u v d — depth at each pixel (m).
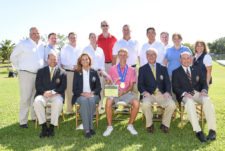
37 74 6.76
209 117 6.03
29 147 5.56
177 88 6.59
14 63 6.99
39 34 6.95
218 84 18.41
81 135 6.33
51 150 5.38
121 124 7.19
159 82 6.71
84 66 6.70
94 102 6.38
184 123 7.21
